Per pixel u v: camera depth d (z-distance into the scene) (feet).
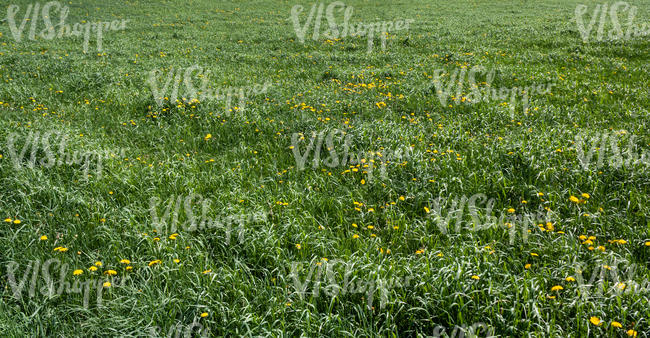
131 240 16.37
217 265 15.62
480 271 14.02
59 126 27.53
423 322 12.84
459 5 121.29
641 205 18.22
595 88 38.65
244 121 29.94
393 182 20.94
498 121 30.37
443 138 26.08
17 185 19.75
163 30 90.27
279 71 50.75
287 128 28.22
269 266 15.25
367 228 17.70
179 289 13.94
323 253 15.72
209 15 110.73
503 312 12.65
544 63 51.26
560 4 116.06
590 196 19.26
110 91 38.42
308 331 12.11
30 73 46.42
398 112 33.58
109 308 13.23
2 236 16.71
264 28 90.43
